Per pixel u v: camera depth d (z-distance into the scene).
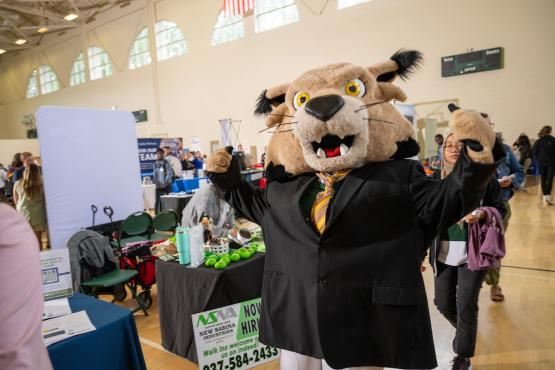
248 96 11.61
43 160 3.05
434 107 8.74
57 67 16.92
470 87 8.34
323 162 0.95
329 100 0.91
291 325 1.02
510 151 2.27
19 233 0.73
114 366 1.40
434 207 0.89
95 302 1.62
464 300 1.77
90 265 2.67
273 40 10.91
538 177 8.19
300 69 10.55
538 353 2.10
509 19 7.85
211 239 2.26
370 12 9.36
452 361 2.04
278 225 1.08
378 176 0.95
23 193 4.30
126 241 3.58
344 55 9.83
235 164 1.22
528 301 2.79
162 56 13.47
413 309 0.90
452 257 1.75
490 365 2.01
